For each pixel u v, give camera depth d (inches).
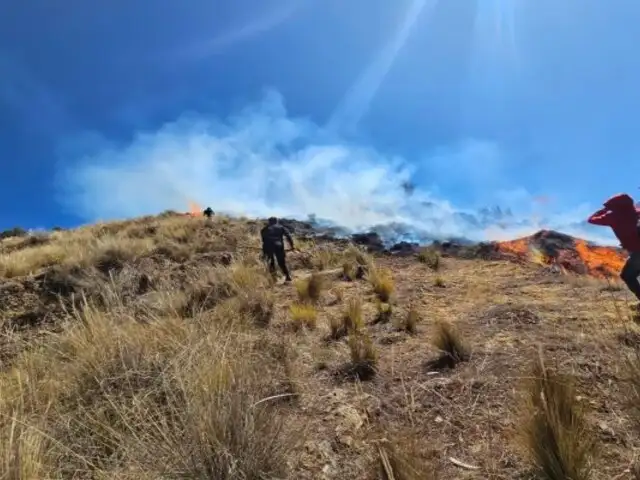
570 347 181.6
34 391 157.8
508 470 115.5
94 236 792.3
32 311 343.3
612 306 245.8
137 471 117.2
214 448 112.7
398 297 341.4
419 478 109.0
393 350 215.5
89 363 172.9
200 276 381.7
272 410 139.0
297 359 201.5
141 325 209.9
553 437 110.2
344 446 133.6
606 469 108.9
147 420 137.6
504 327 227.5
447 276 446.6
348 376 185.9
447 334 198.1
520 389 146.5
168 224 812.0
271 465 116.3
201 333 191.9
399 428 140.1
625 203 170.4
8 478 107.6
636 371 129.6
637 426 122.2
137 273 397.7
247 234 747.4
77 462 125.6
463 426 138.3
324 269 524.7
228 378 146.3
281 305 323.0
